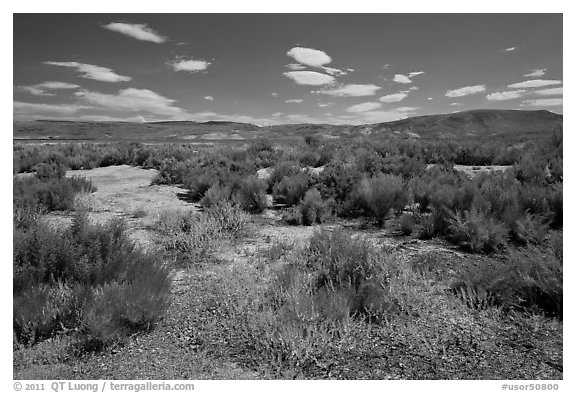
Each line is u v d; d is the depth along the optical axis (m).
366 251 5.28
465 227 6.60
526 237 6.55
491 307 4.42
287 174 12.05
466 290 4.75
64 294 4.32
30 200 8.70
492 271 4.82
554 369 3.41
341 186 9.73
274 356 3.65
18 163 16.33
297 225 8.30
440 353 3.68
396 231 7.64
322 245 5.78
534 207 7.82
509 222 6.87
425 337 3.91
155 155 19.73
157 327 4.18
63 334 3.93
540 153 15.36
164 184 13.53
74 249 5.04
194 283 5.27
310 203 8.66
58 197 9.25
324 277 5.05
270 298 4.55
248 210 9.45
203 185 10.90
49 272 4.78
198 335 4.02
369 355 3.67
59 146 23.78
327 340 3.81
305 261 5.54
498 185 8.87
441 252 6.30
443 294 4.73
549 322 4.13
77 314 4.01
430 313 4.32
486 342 3.81
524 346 3.73
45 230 5.36
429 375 3.37
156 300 4.36
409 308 4.45
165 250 6.49
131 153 21.14
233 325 4.16
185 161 16.41
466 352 3.68
